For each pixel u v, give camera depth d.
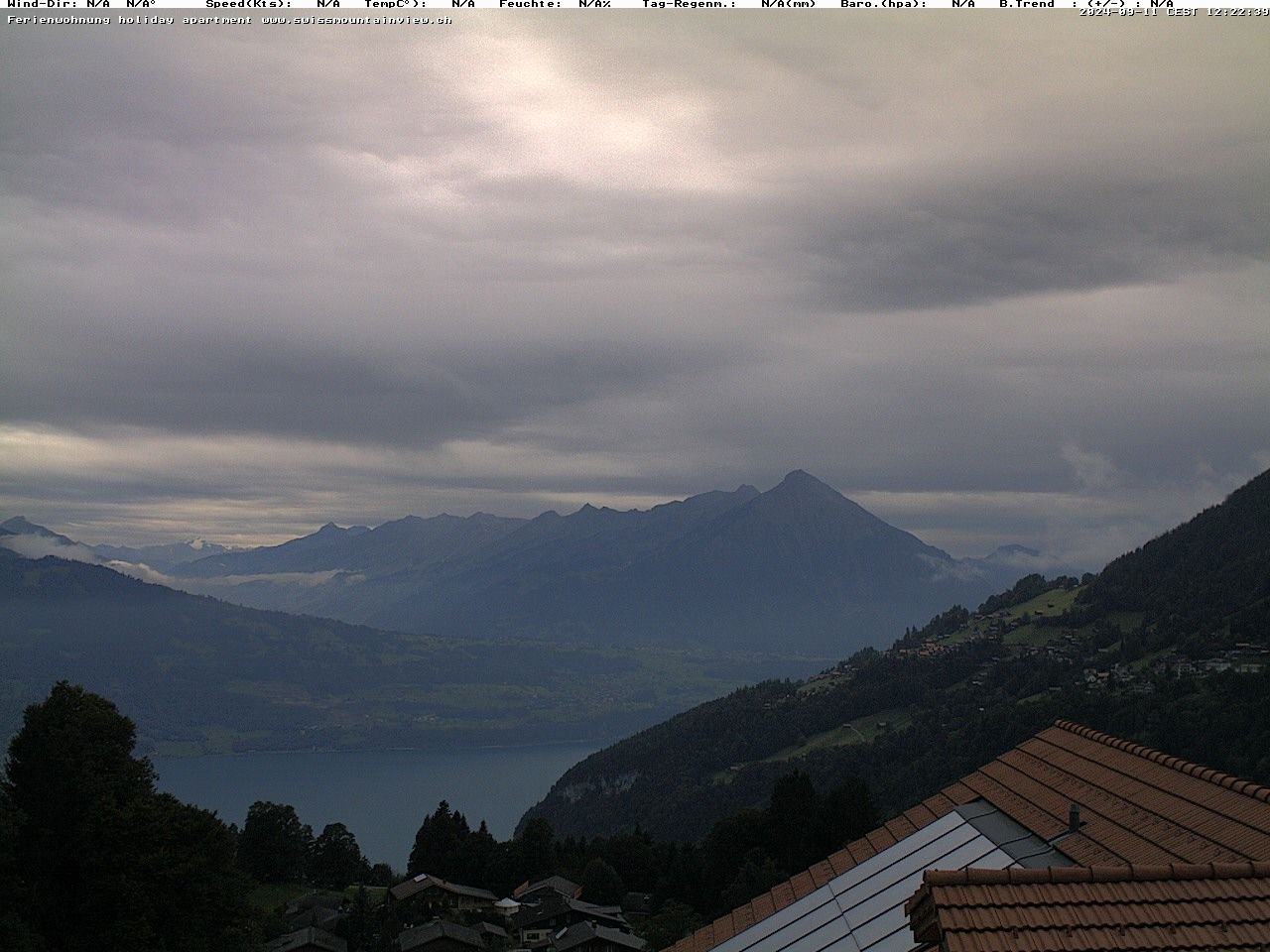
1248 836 14.94
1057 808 18.92
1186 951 11.61
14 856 39.03
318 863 118.75
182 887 40.75
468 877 115.94
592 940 74.19
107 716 45.28
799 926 20.25
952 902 12.12
